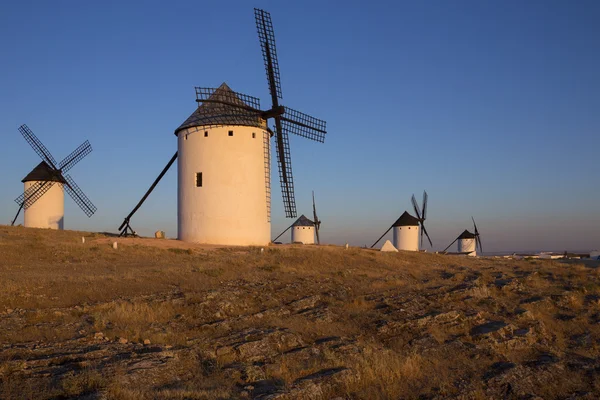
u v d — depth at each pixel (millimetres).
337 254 30281
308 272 23938
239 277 21297
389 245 41250
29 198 51406
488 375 13625
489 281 25672
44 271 20281
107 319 13633
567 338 18031
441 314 18078
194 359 11625
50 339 11727
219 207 36625
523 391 12898
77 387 8812
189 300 16562
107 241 32750
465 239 79500
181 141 38719
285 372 11602
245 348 12695
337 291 20547
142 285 18344
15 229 34469
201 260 26844
